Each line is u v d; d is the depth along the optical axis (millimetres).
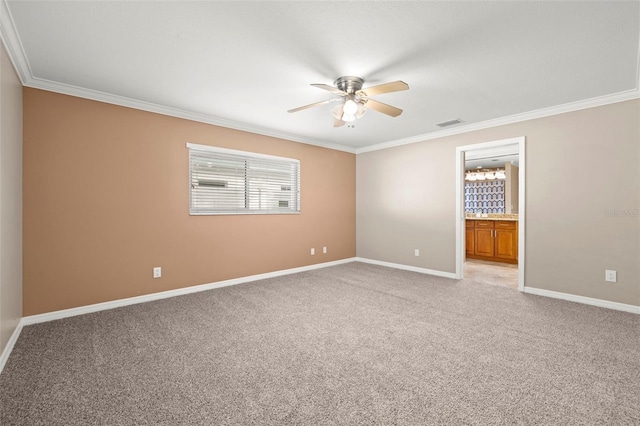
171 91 3041
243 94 3109
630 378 1854
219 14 1826
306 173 5055
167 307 3191
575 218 3406
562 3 1723
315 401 1643
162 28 1971
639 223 3029
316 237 5215
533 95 3125
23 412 1547
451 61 2402
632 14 1807
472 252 6164
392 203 5301
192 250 3771
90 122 3051
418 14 1826
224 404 1617
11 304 2283
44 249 2805
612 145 3166
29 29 1966
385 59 2373
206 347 2271
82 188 3010
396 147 5219
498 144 3988
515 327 2646
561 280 3504
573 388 1753
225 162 4109
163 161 3535
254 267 4383
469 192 8477
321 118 3914
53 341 2363
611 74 2633
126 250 3273
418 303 3314
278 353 2182
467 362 2051
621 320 2814
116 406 1598
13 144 2344
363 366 2004
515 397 1672
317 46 2188
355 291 3789
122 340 2387
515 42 2127
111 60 2402
